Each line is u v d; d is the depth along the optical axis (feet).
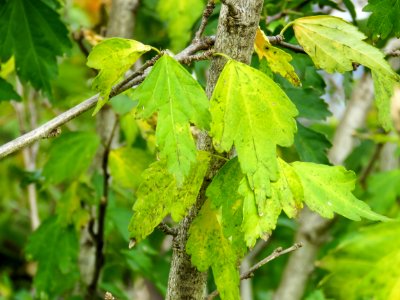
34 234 3.43
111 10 3.69
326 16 2.39
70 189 3.31
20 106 4.47
